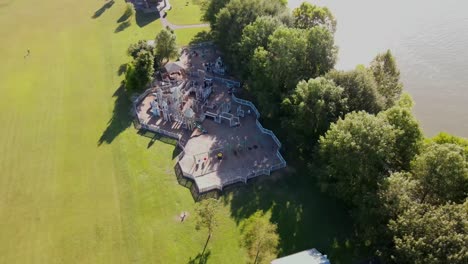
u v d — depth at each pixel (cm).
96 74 10256
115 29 12575
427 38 11019
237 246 5762
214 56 10931
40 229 6241
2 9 14150
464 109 8662
